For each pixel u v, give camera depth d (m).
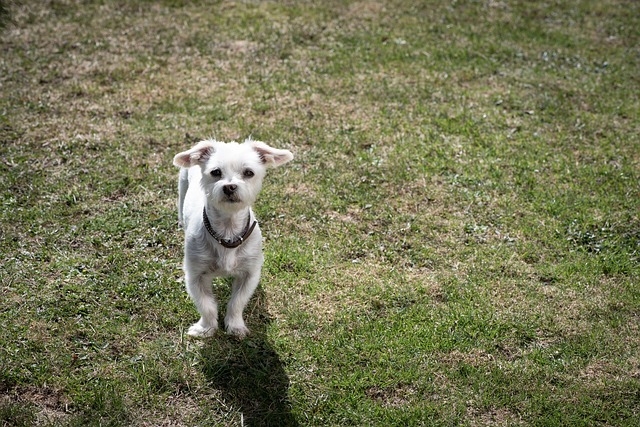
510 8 3.81
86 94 2.87
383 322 2.05
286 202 2.40
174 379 1.90
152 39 3.29
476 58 3.25
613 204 2.44
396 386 1.92
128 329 2.00
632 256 2.27
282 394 1.89
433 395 1.90
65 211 2.31
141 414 1.84
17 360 1.91
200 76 3.01
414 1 3.83
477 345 2.01
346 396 1.89
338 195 2.45
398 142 2.69
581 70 3.19
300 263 2.20
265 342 1.99
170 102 2.84
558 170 2.58
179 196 2.23
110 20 3.45
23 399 1.84
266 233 2.29
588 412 1.87
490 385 1.91
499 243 2.29
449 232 2.33
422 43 3.37
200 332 2.00
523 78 3.09
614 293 2.14
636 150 2.69
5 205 2.32
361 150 2.64
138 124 2.72
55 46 3.17
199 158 1.93
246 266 1.96
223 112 2.80
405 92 2.96
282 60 3.15
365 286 2.15
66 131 2.65
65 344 1.96
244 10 3.63
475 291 2.14
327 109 2.85
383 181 2.51
